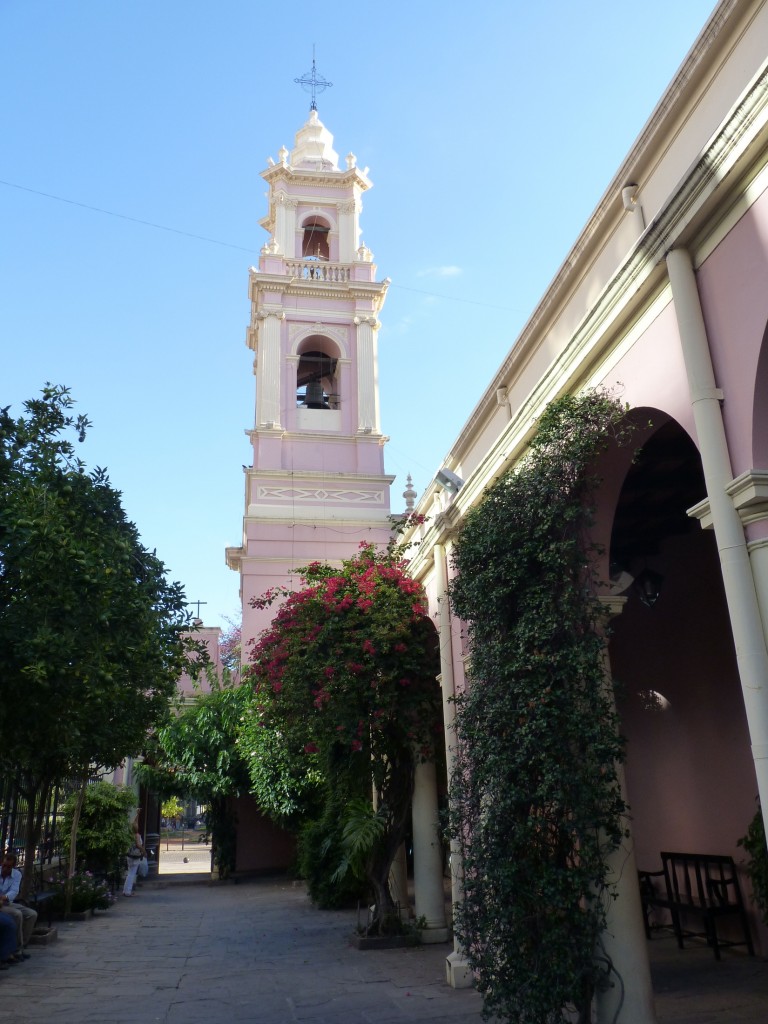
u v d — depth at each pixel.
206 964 10.41
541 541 6.71
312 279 23.25
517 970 6.13
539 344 8.30
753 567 4.87
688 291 5.48
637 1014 6.12
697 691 9.84
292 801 17.98
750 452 4.95
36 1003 8.36
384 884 11.65
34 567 6.58
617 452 6.71
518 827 6.30
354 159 25.08
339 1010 7.82
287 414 22.30
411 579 12.06
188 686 25.00
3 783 14.39
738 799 9.07
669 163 6.08
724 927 9.27
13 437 7.53
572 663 6.30
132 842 19.59
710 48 5.52
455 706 9.79
